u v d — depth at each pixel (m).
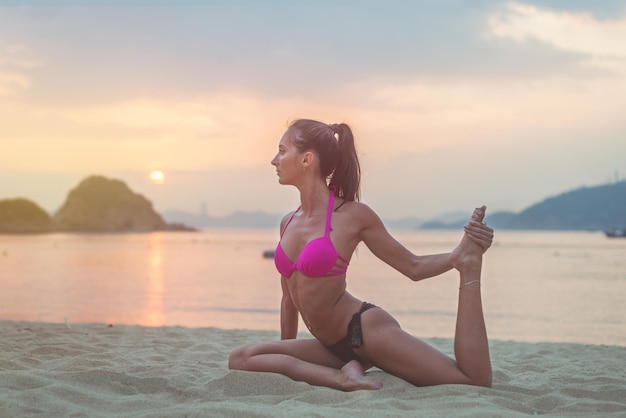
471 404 2.99
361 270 33.81
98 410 2.97
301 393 3.30
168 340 6.03
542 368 4.78
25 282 22.88
